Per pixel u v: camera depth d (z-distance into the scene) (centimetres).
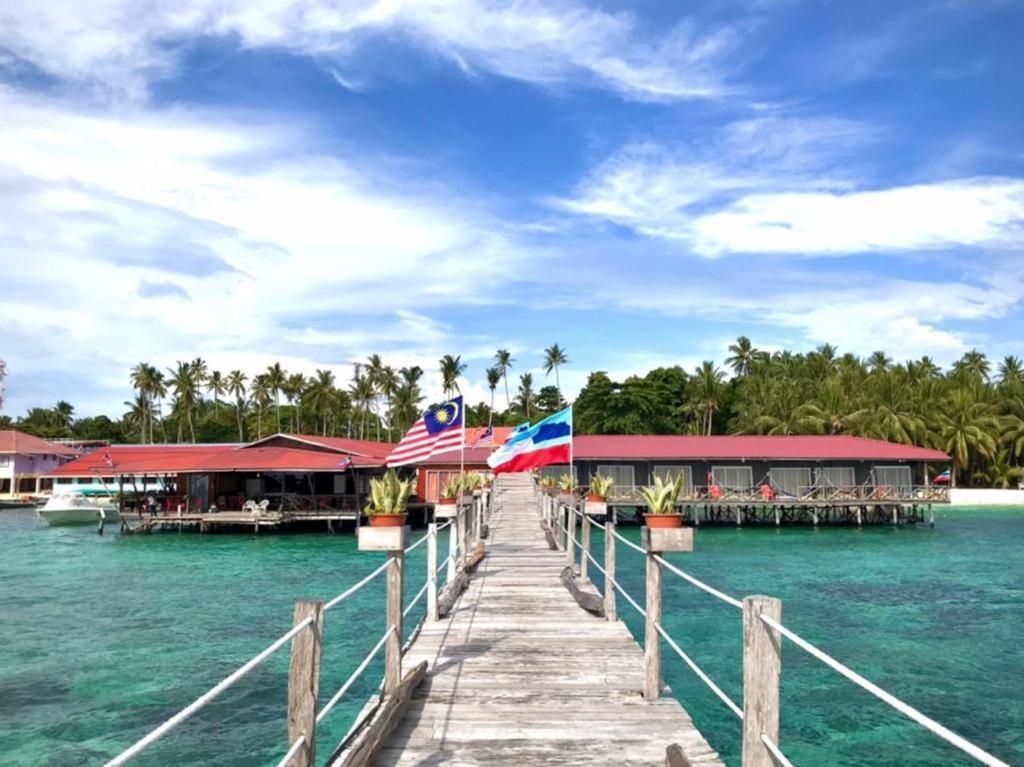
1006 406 7169
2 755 1013
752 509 4944
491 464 1738
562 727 626
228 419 9500
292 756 400
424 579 2325
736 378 8181
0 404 9556
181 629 1744
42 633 1708
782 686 1291
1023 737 1074
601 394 7338
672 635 1605
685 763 487
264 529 4231
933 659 1468
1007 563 2950
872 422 6525
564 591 1278
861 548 3506
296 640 430
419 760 560
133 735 1080
